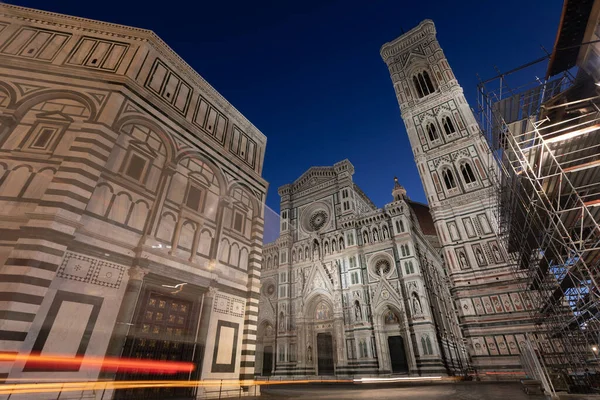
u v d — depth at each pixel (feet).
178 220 54.19
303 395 65.21
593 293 42.75
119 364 38.91
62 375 33.76
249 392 56.24
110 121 48.08
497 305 115.65
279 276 189.78
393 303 144.97
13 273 33.30
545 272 74.74
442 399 52.70
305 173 232.53
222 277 59.41
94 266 40.22
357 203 206.18
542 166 48.85
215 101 74.28
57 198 38.68
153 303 46.14
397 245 158.30
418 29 214.69
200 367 49.24
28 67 50.21
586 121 45.27
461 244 134.21
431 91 191.11
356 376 137.49
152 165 53.36
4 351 30.09
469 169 150.20
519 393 59.72
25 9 56.49
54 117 46.44
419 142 173.47
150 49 61.31
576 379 58.59
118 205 45.70
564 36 39.93
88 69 53.31
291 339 165.99
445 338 147.74
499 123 55.72
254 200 75.66
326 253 182.70
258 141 86.07
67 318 35.88
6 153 41.47
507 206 67.05
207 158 65.46
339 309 156.97
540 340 100.78
